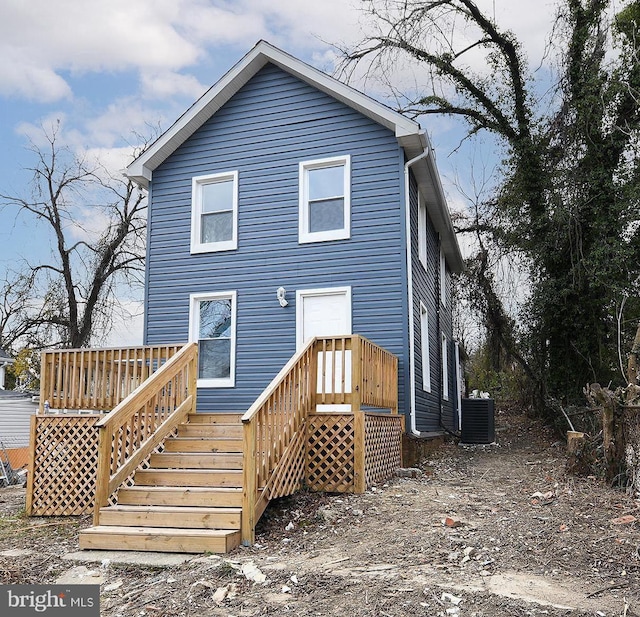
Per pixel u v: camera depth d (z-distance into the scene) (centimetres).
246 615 398
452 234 1507
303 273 1083
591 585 425
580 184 1396
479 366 2384
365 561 484
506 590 414
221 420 819
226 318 1139
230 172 1160
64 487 809
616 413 746
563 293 1390
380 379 871
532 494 722
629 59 1352
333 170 1101
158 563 527
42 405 859
